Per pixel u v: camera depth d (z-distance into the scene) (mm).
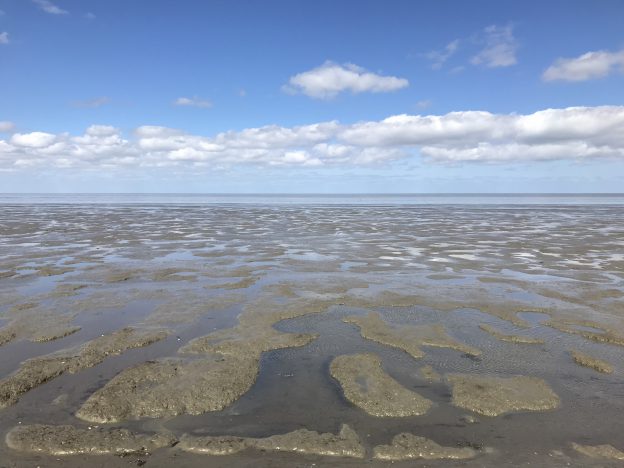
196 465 5199
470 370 8164
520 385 7469
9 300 12672
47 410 6469
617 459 5379
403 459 5355
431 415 6461
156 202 118938
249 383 7477
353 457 5391
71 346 9156
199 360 8406
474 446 5656
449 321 11164
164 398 6801
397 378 7805
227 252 22688
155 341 9484
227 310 11992
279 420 6285
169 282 15375
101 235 30391
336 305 12578
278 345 9320
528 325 10844
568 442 5762
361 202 124812
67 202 112875
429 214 59844
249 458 5344
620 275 17062
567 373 8070
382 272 17484
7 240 27141
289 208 79688
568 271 17859
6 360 8391
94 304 12359
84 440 5625
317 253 22531
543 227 38344
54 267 17906
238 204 103125
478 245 25984
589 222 44375
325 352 9023
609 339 9828
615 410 6656
